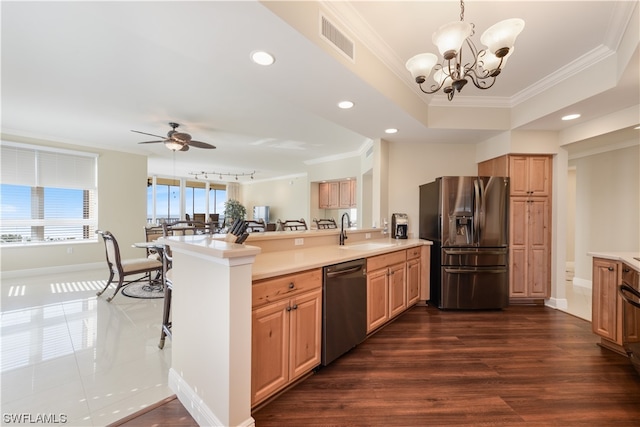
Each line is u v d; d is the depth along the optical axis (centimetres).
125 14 144
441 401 180
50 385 191
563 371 215
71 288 421
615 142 373
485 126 349
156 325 291
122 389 189
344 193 681
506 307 363
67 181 520
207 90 303
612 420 164
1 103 342
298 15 160
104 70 262
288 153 616
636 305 179
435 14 197
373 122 321
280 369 179
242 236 191
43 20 190
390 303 298
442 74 195
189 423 162
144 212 612
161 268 410
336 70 204
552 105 297
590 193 457
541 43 230
